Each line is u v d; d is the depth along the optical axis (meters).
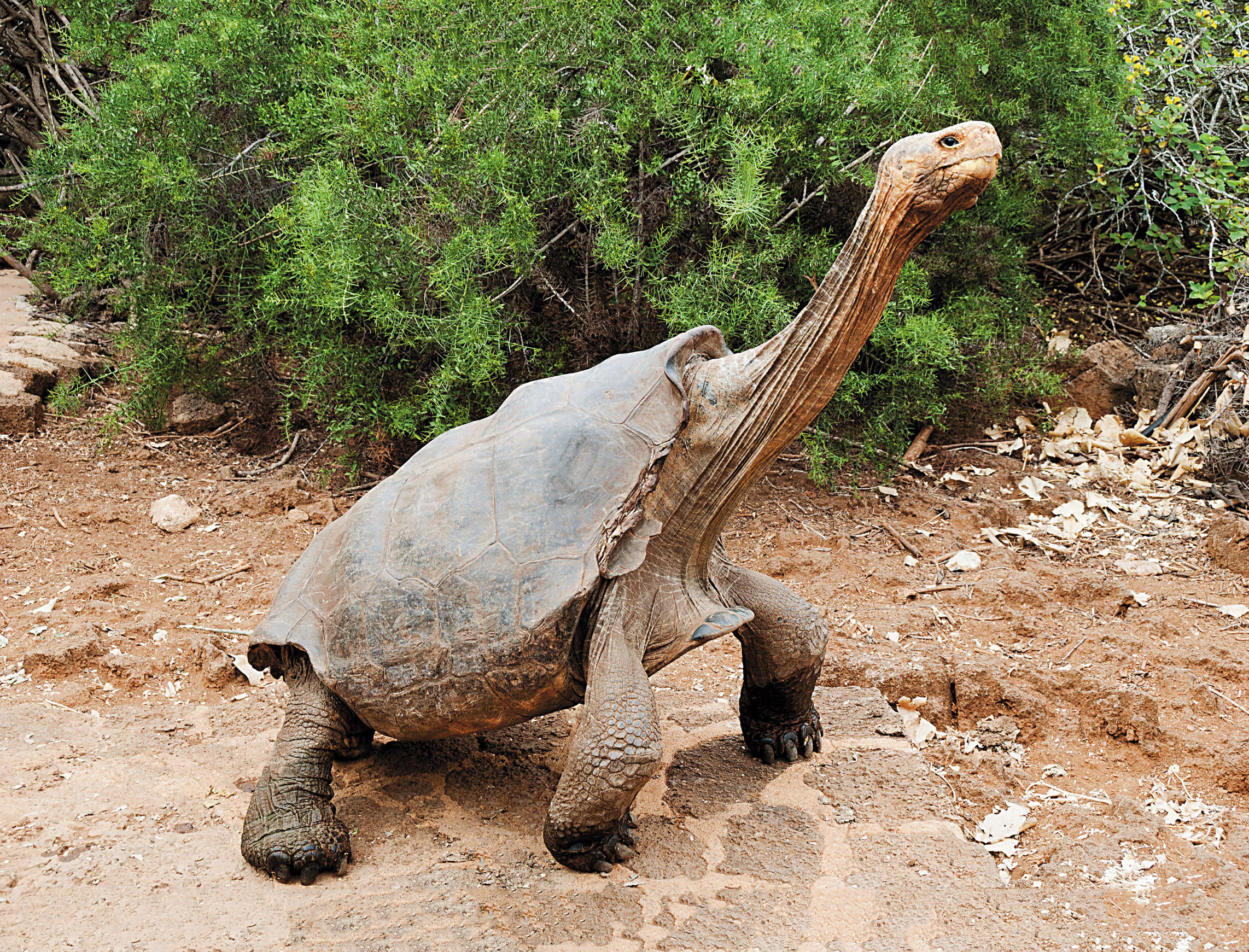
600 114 5.16
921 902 2.70
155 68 5.68
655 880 2.79
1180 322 7.17
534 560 2.67
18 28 9.81
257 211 5.86
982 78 6.47
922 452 6.39
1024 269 7.40
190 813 3.10
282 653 3.06
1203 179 6.59
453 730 2.87
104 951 2.49
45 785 3.20
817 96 4.97
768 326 5.17
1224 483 5.88
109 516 5.29
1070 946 2.59
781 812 3.11
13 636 4.13
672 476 2.89
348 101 5.20
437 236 5.11
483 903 2.70
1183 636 4.37
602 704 2.66
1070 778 3.54
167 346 6.00
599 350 5.65
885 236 2.53
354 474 5.70
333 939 2.55
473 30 5.21
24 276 9.06
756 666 3.25
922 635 4.37
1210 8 7.09
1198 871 2.96
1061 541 5.38
